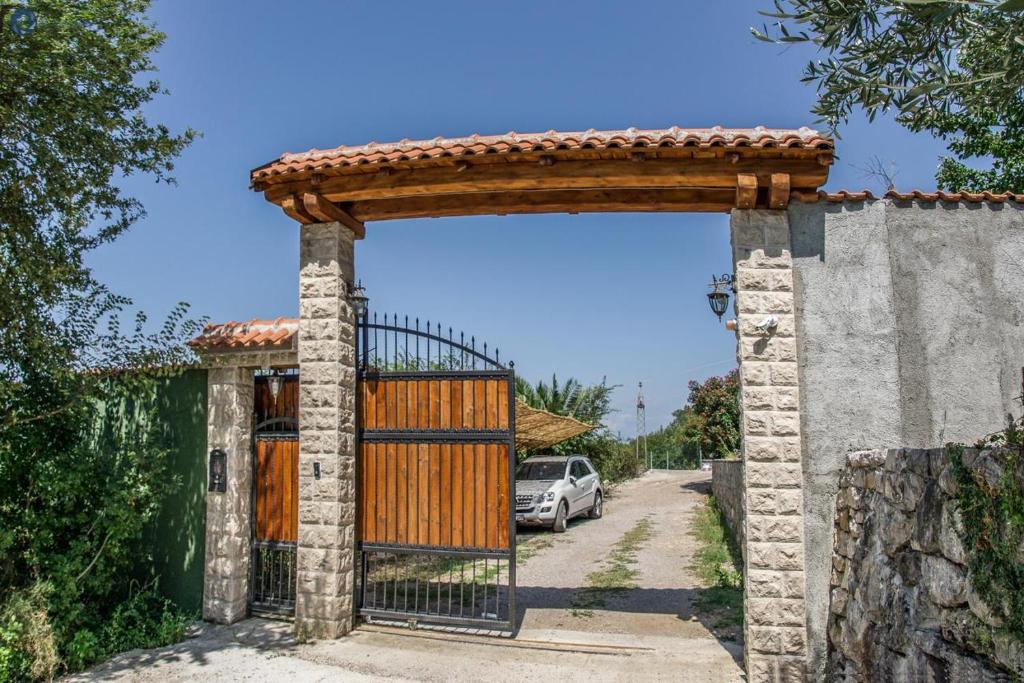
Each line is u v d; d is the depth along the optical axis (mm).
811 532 6293
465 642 7074
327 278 7574
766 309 6531
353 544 7582
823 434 6387
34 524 6957
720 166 6574
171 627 7324
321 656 6672
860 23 3830
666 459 46031
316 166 7066
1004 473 3328
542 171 6828
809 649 6148
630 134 6605
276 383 8125
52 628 6426
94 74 7035
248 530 8094
